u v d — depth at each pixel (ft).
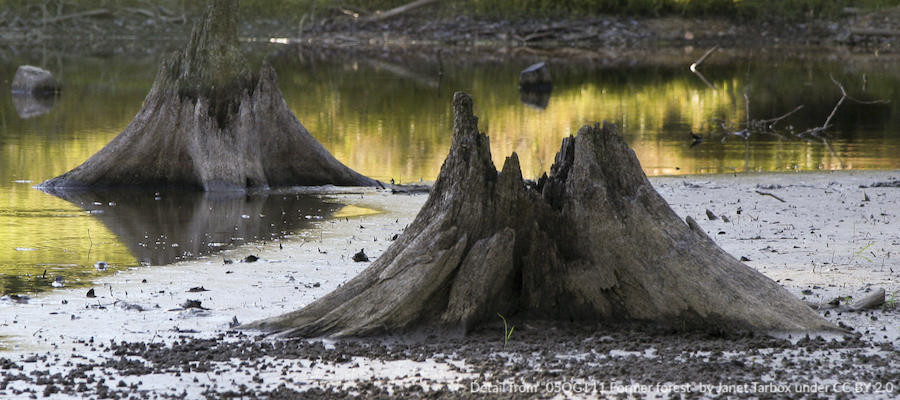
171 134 57.57
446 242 26.68
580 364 23.26
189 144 57.47
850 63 167.63
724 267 26.81
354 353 24.47
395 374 22.70
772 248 38.04
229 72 57.57
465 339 25.91
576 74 146.92
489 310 27.07
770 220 44.88
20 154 68.28
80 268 35.14
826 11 229.25
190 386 21.71
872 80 137.28
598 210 27.58
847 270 33.76
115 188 57.26
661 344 25.22
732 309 26.11
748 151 75.41
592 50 195.62
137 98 108.37
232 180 56.39
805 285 31.40
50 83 112.88
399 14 222.48
